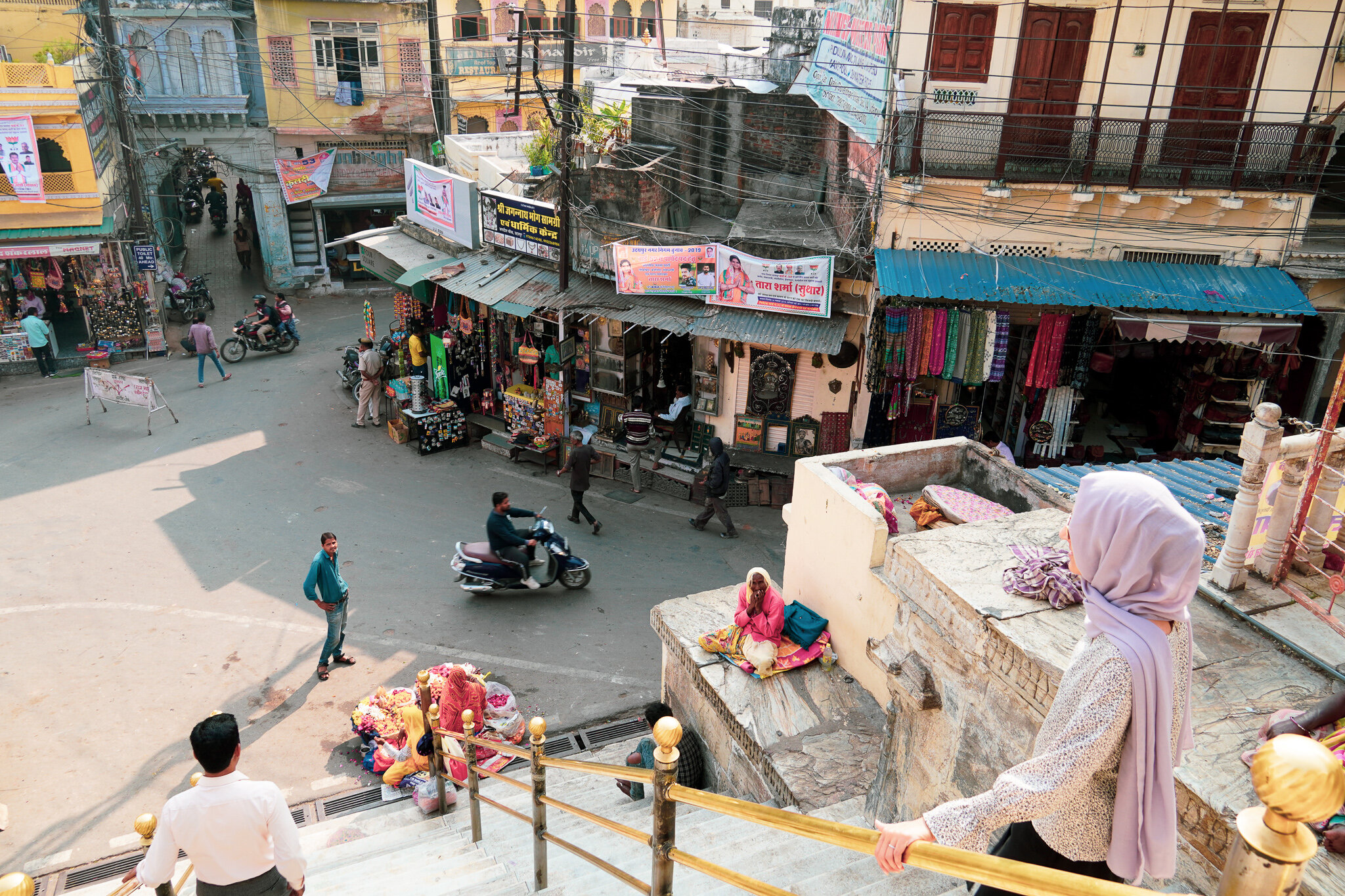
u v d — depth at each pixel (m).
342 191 27.14
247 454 16.94
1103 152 13.27
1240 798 3.37
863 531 7.12
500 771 9.24
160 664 10.79
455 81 26.67
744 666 7.80
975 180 13.32
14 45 24.92
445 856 6.71
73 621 11.55
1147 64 13.17
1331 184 16.00
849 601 7.47
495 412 18.23
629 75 22.11
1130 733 2.22
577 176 15.72
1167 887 3.52
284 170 25.91
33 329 20.56
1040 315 13.78
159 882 4.16
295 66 25.53
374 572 13.00
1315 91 12.70
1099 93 13.06
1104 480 2.30
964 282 13.23
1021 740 4.12
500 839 7.22
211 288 28.31
